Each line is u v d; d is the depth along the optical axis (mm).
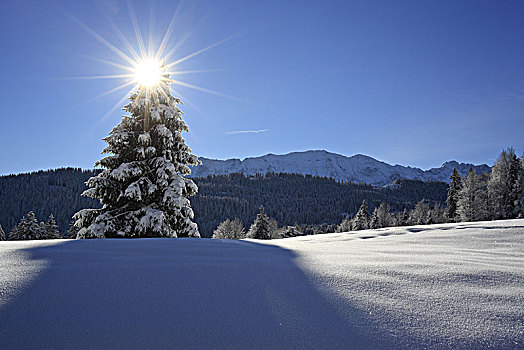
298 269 3229
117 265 3332
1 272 2930
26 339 1850
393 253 4258
